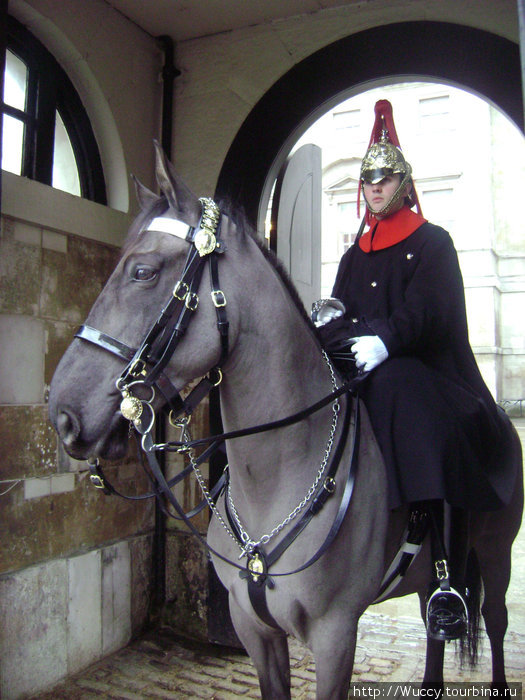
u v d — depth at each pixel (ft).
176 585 11.42
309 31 11.04
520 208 65.36
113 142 11.05
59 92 10.44
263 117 11.28
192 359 4.59
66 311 9.73
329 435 5.42
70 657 9.51
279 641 5.77
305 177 12.59
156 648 10.63
